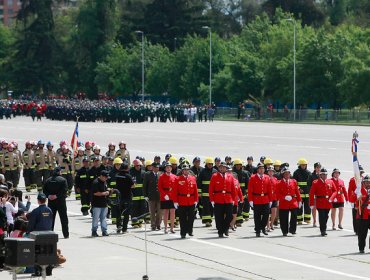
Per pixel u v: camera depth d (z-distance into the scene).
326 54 150.50
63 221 37.78
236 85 165.62
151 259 33.09
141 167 42.44
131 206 40.97
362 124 134.00
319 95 151.62
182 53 190.50
